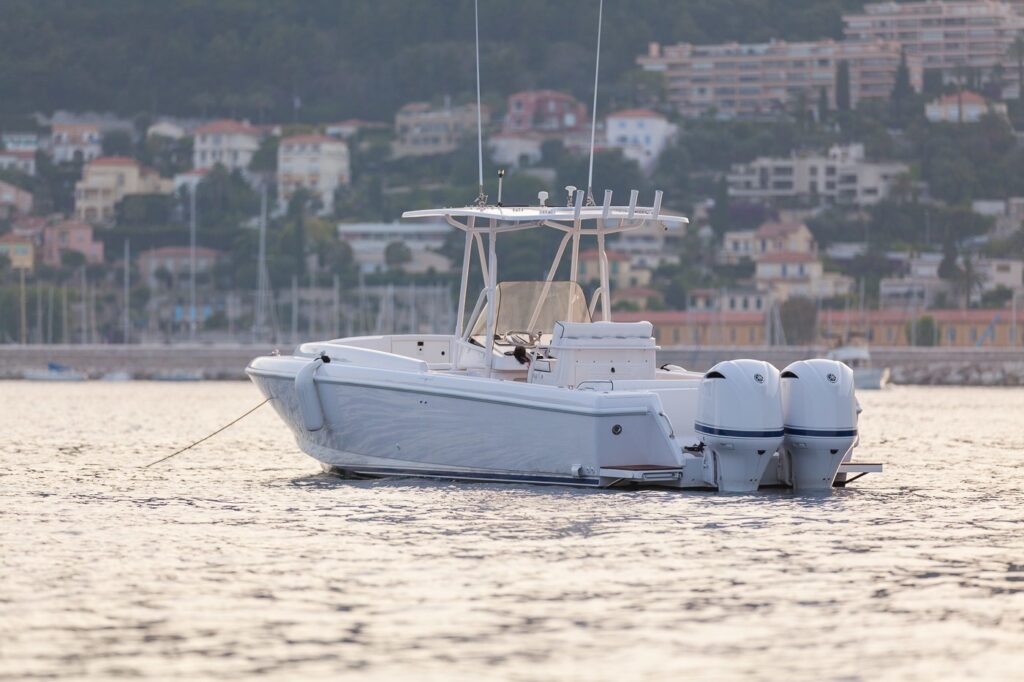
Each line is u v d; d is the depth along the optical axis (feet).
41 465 261.65
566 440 179.11
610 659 104.47
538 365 189.98
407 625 114.62
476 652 106.63
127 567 138.92
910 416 566.36
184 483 221.87
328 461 207.41
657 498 177.47
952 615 117.50
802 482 178.70
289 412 207.62
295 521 168.96
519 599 123.44
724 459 176.65
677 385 185.06
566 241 204.23
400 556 143.74
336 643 109.40
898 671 101.45
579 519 164.04
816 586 128.47
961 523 167.32
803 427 174.91
